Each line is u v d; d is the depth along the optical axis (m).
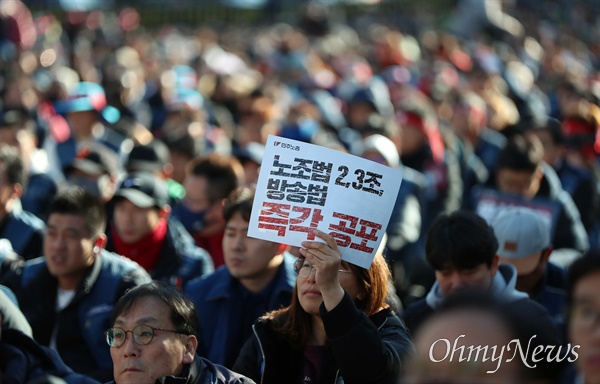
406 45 48.72
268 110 23.20
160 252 13.56
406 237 15.47
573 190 18.16
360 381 8.20
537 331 4.92
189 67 38.59
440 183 19.41
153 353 8.30
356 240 8.42
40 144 22.14
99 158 15.96
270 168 8.48
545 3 60.81
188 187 14.64
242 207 11.30
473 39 50.12
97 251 11.83
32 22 49.44
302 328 9.06
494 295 4.51
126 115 25.52
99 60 41.88
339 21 61.22
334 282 8.23
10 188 14.12
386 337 8.80
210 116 27.53
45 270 11.88
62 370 9.48
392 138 20.00
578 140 18.83
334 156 8.41
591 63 47.56
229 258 11.36
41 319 11.75
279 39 47.09
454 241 9.84
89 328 11.61
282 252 11.52
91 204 11.78
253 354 9.41
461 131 22.69
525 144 15.45
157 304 8.41
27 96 26.06
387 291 9.20
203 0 60.97
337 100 33.16
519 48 49.09
